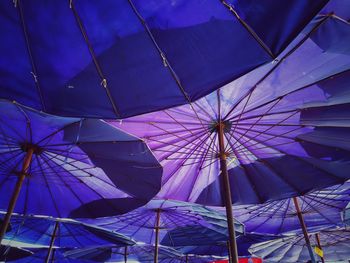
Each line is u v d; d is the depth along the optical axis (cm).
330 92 558
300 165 784
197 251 1606
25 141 668
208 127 675
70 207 839
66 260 1716
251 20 334
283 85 546
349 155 710
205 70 367
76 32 349
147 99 392
